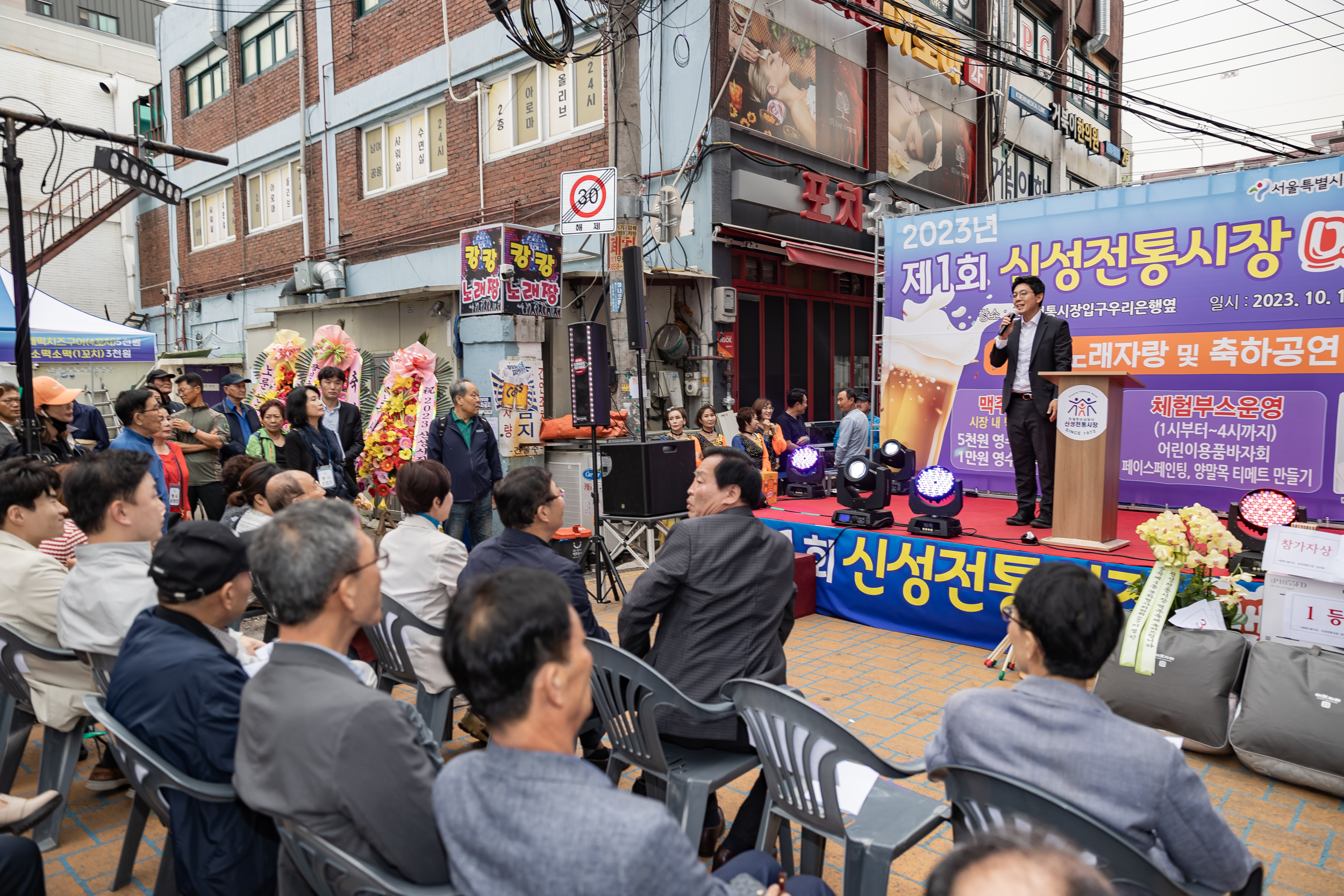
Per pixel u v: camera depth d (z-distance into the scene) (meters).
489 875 1.04
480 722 3.36
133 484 2.36
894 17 10.25
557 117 9.34
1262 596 3.47
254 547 1.48
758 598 2.45
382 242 11.43
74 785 3.12
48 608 2.63
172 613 1.84
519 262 6.80
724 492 2.56
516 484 2.76
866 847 1.91
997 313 6.53
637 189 6.51
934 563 4.73
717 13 8.20
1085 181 15.52
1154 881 1.39
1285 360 5.33
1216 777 3.15
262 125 13.09
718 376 8.98
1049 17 13.88
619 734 2.38
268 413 5.30
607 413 5.48
